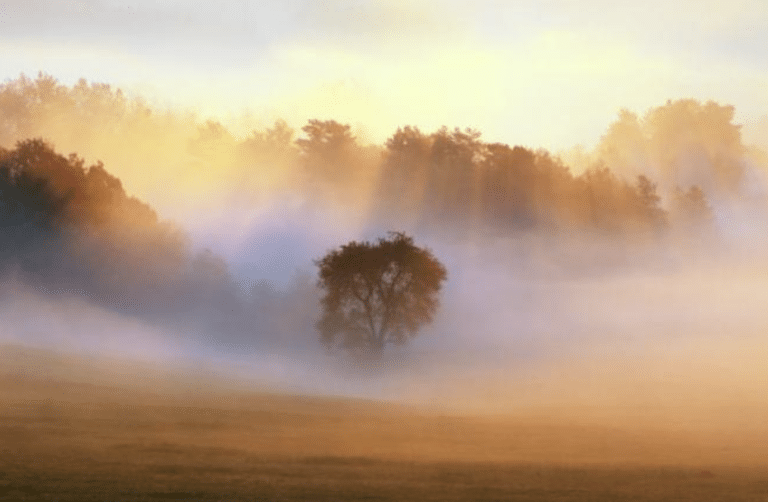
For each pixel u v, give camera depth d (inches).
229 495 2356.1
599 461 3243.1
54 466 2706.7
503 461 3179.1
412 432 3971.5
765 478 2829.7
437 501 2337.6
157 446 3206.2
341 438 3698.3
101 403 4375.0
